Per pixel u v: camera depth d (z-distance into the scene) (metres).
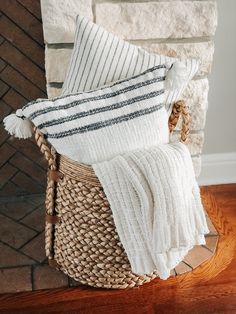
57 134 1.05
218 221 1.58
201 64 1.35
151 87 1.09
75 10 1.20
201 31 1.31
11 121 1.09
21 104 1.52
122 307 1.22
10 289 1.26
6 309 1.20
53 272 1.33
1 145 1.57
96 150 1.07
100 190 1.09
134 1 1.23
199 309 1.22
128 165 1.04
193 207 1.13
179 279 1.32
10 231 1.48
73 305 1.22
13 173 1.63
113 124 1.07
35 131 1.08
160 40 1.31
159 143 1.13
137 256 1.10
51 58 1.27
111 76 1.14
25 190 1.67
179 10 1.26
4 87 1.48
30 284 1.28
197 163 1.54
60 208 1.20
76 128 1.05
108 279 1.23
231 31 1.51
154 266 1.11
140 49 1.18
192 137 1.48
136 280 1.25
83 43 1.12
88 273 1.24
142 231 1.08
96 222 1.14
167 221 1.05
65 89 1.18
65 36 1.23
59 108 1.05
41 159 1.62
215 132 1.72
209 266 1.37
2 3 1.35
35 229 1.50
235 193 1.75
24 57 1.44
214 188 1.78
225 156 1.78
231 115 1.69
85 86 1.14
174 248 1.09
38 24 1.40
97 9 1.22
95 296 1.25
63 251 1.25
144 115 1.09
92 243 1.17
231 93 1.65
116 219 1.08
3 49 1.42
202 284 1.31
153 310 1.21
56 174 1.16
